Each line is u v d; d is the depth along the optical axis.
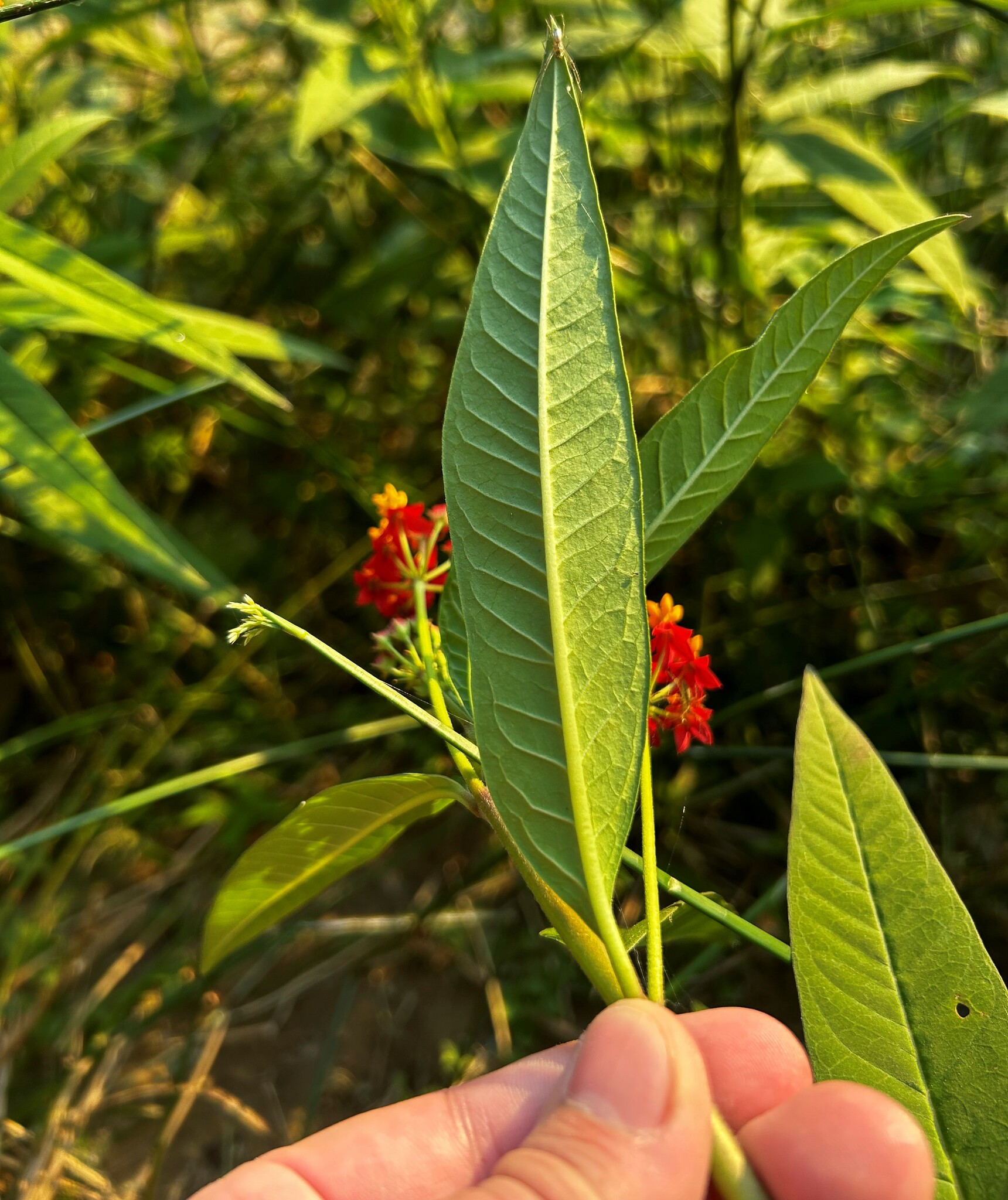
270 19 0.38
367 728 0.31
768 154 0.31
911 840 0.14
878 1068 0.13
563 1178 0.13
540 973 0.32
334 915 0.36
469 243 0.36
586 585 0.13
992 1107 0.13
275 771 0.38
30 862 0.33
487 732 0.12
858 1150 0.13
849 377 0.35
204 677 0.41
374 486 0.40
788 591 0.37
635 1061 0.13
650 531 0.16
